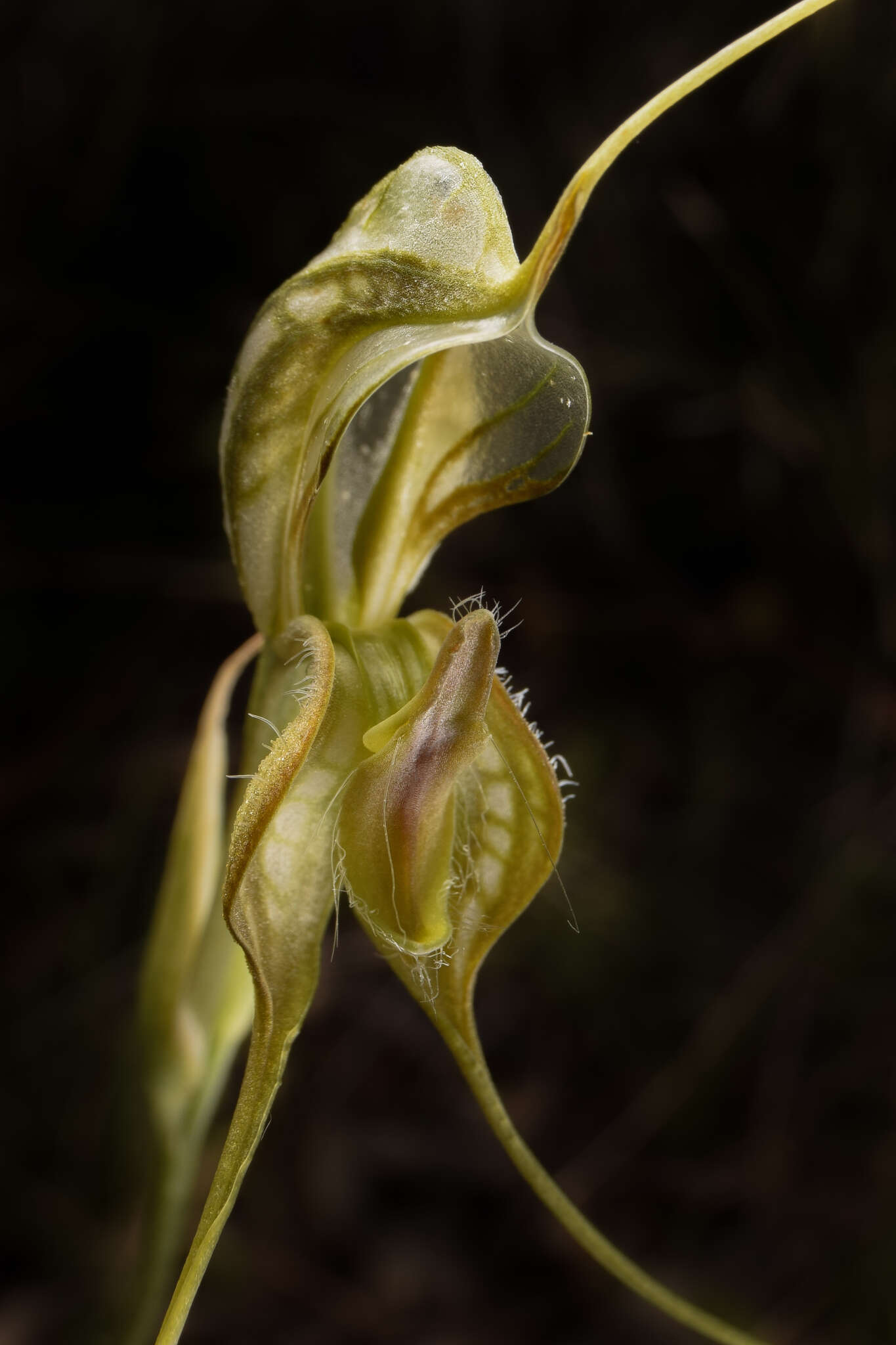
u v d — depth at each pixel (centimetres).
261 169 16
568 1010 15
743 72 15
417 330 7
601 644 16
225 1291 14
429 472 8
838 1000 14
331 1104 15
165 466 16
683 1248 14
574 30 16
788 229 15
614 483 16
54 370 16
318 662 7
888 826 14
